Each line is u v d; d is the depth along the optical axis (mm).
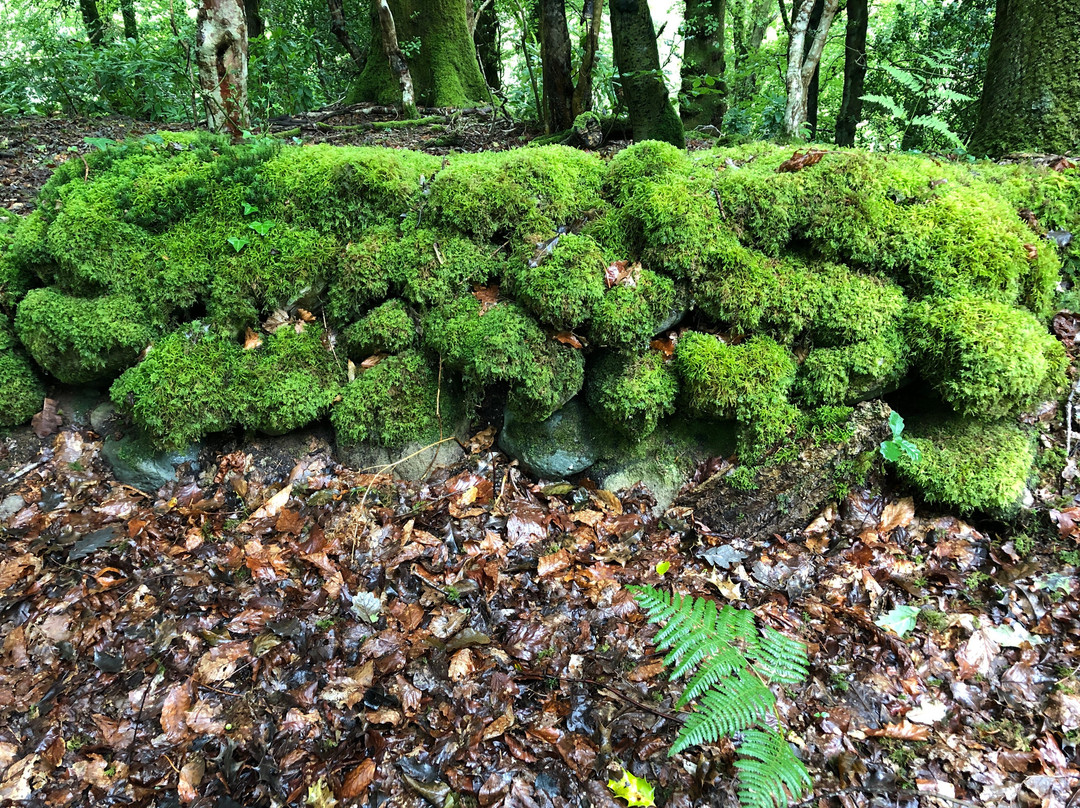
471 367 2906
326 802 1874
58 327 2980
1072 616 2508
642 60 4508
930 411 3037
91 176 3258
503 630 2414
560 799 1907
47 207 3184
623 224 2982
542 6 4801
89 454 3156
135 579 2578
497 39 10547
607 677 2250
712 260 2873
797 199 2896
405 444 3152
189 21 6902
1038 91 3666
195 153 3334
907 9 7590
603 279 2865
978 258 2838
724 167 3113
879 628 2447
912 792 1956
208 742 2043
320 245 3123
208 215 3152
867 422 2811
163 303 3102
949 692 2266
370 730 2057
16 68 6898
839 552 2777
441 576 2617
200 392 3010
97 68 6969
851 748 2074
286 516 2850
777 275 2908
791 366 2893
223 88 3764
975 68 5594
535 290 2850
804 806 1906
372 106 7383
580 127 4859
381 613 2461
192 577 2574
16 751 2008
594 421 3096
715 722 1706
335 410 3127
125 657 2295
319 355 3164
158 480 3080
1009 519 2852
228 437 3223
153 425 2967
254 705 2143
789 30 4609
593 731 2078
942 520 2904
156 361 3018
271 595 2523
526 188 3119
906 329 2885
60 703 2145
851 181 2906
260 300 3143
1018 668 2328
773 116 5227
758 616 2467
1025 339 2697
